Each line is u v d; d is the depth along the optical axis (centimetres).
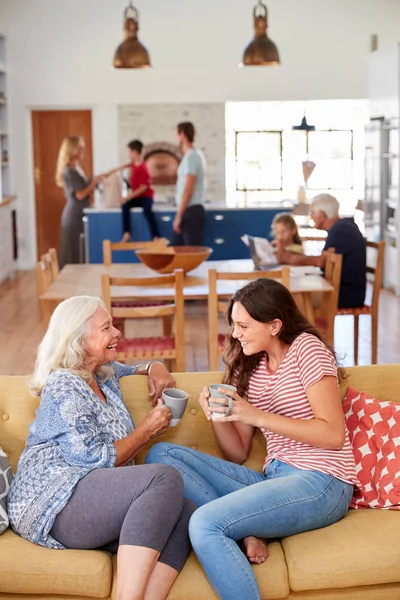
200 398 267
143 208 865
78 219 948
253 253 544
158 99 1064
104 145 1073
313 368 265
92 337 262
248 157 1117
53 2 1038
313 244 886
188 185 814
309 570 236
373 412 280
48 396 253
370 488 269
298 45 1055
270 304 269
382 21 1050
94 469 250
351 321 754
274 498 246
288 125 1109
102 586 236
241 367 281
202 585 236
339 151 1118
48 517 244
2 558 239
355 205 1124
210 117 1072
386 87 892
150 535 231
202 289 482
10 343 681
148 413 279
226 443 283
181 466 267
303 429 258
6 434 282
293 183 1124
